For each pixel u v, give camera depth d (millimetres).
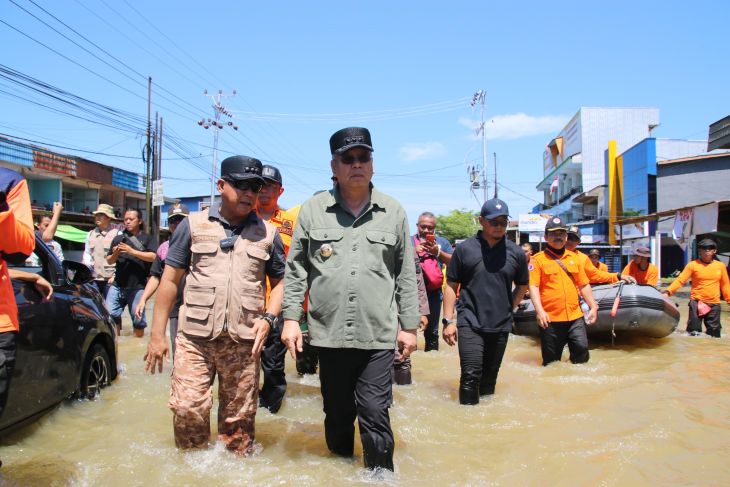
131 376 5562
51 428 3867
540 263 6531
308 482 2951
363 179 3221
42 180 24031
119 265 7887
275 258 3465
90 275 4906
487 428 4074
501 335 4949
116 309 7918
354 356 3252
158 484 2906
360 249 3238
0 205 2648
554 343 6508
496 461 3357
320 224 3307
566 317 6457
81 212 26297
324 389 3361
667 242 28344
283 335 3219
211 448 3383
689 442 3619
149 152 24281
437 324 7566
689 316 9312
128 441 3609
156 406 4523
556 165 51156
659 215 18734
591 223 36219
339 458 3389
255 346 3252
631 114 42375
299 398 4914
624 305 8070
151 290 5234
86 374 4523
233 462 3215
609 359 6996
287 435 3855
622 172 32594
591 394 5074
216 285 3236
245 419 3369
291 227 5043
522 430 4000
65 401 4215
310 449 3564
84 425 3969
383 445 3107
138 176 29109
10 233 2600
